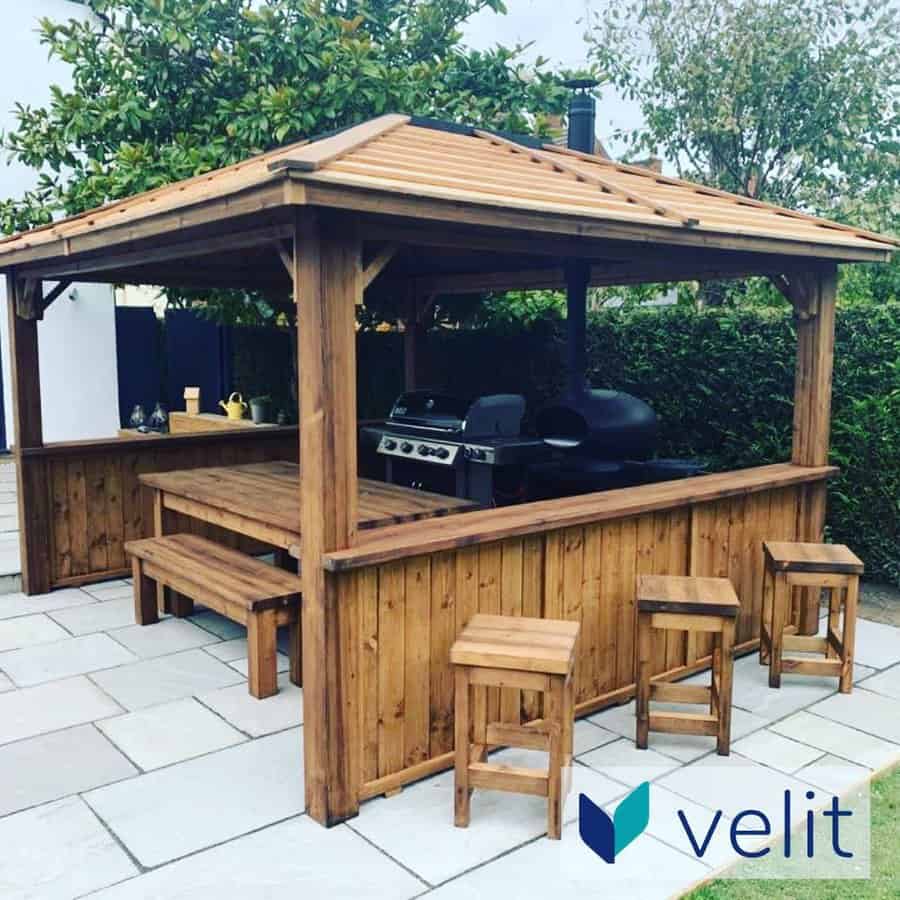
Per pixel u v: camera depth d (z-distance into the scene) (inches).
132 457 238.1
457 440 216.1
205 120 276.5
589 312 281.3
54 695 158.6
